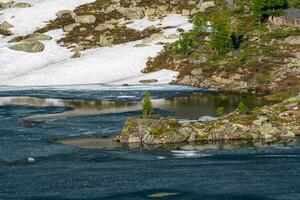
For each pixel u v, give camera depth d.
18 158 117.38
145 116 148.75
